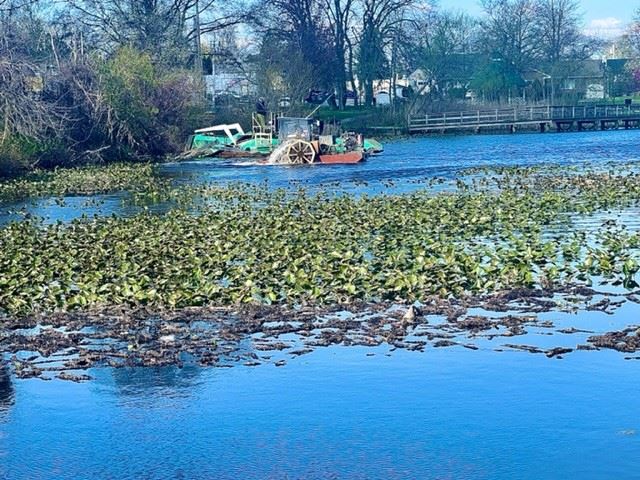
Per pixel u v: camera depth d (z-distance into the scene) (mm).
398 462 10984
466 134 82125
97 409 12633
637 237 22062
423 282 17750
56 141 53312
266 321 15961
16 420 12383
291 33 85312
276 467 10984
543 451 11125
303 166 51781
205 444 11602
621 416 11953
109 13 72000
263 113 73000
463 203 30031
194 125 64750
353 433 11750
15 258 21125
